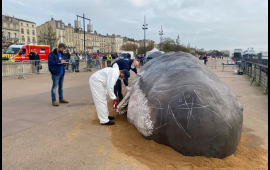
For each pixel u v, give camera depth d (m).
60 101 6.81
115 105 4.72
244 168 3.04
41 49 24.89
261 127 4.82
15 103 6.69
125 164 3.21
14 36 75.69
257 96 7.95
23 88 9.35
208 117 3.06
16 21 76.56
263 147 3.85
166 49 45.19
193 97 3.21
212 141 3.09
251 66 13.99
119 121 5.04
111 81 4.49
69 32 85.44
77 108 6.21
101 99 4.72
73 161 3.31
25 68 15.20
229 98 3.50
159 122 3.42
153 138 3.61
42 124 4.87
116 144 3.83
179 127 3.18
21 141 3.98
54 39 55.75
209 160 3.11
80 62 19.58
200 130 3.06
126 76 4.75
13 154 3.50
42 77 13.54
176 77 3.82
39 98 7.40
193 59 4.79
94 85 4.68
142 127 3.71
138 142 3.75
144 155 3.38
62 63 6.24
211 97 3.24
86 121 5.09
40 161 3.30
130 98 4.45
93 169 3.10
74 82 11.32
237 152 3.55
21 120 5.12
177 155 3.26
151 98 3.66
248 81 11.99
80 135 4.27
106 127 4.68
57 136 4.22
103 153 3.55
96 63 21.95
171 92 3.50
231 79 12.93
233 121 3.21
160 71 4.46
